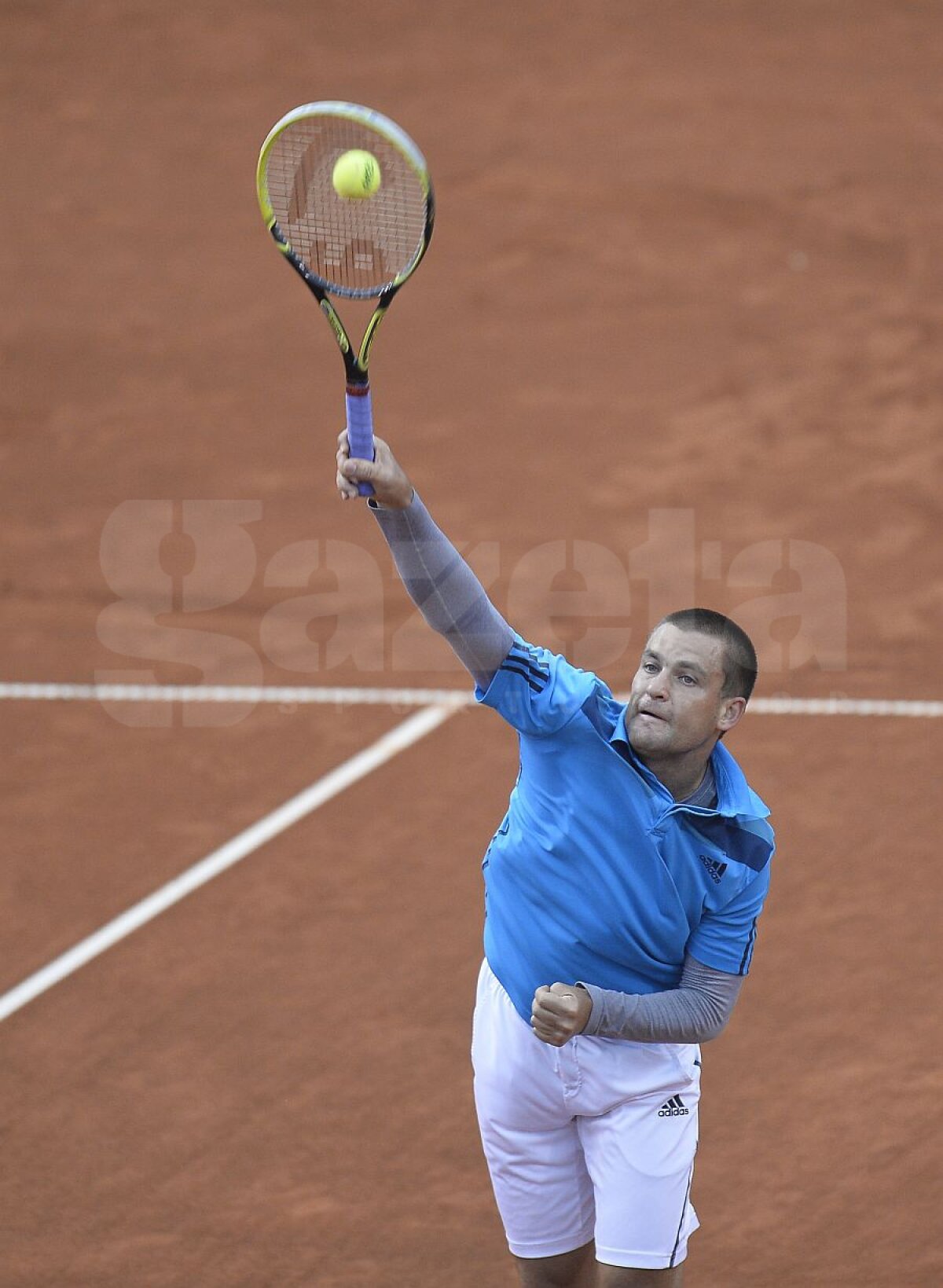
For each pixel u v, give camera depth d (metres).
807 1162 21.45
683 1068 15.88
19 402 42.31
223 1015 23.86
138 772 29.47
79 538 37.12
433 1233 20.45
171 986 24.41
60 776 29.34
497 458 40.16
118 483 39.19
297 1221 20.59
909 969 24.72
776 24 60.41
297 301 46.78
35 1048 23.23
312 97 55.88
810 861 27.02
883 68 57.72
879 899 26.16
